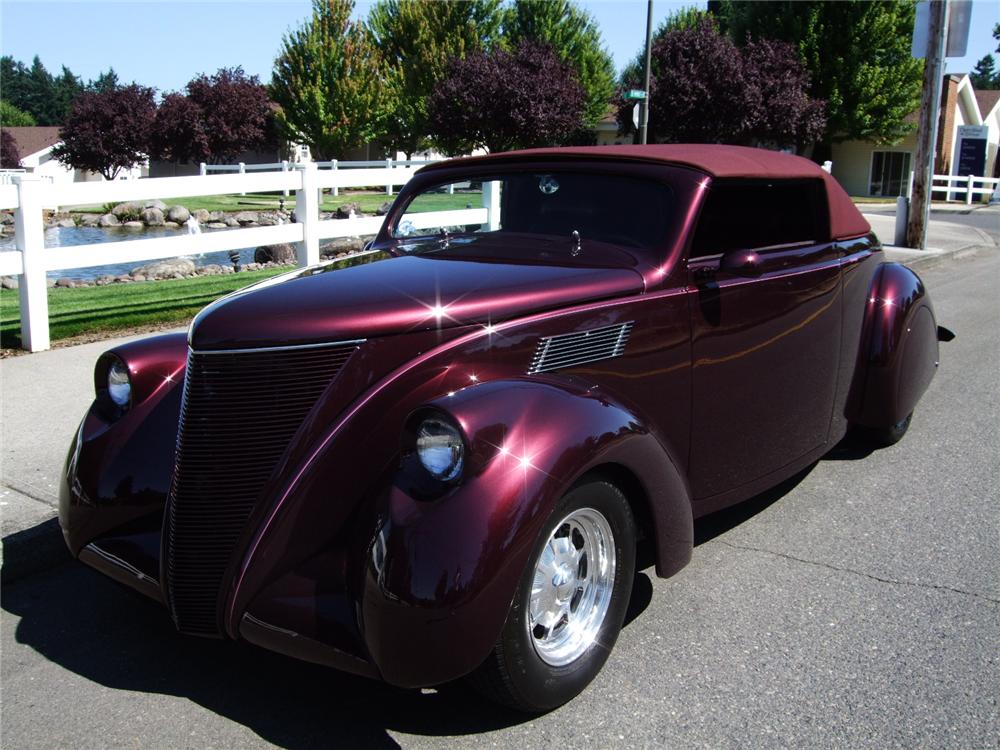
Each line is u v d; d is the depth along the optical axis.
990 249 16.77
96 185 7.04
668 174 3.43
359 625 2.45
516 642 2.51
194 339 2.73
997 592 3.51
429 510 2.41
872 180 38.84
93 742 2.63
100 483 3.12
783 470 4.02
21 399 5.55
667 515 2.94
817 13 34.62
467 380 2.79
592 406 2.71
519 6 45.69
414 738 2.64
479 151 32.12
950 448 5.32
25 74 132.88
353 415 2.66
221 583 2.66
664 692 2.85
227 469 2.68
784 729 2.65
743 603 3.43
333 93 41.53
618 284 3.12
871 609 3.38
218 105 45.56
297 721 2.74
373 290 2.86
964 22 14.34
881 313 4.66
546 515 2.47
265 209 30.73
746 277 3.56
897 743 2.58
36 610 3.46
